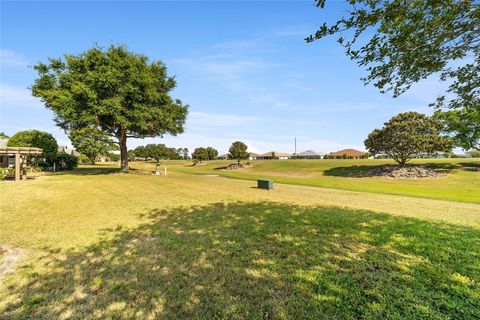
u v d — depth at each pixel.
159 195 11.45
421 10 2.91
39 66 23.20
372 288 3.29
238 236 5.47
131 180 18.31
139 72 24.27
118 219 6.94
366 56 3.53
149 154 80.44
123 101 22.88
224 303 2.99
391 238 5.33
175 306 2.94
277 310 2.85
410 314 2.74
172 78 28.92
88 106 21.98
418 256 4.36
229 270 3.84
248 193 12.51
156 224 6.44
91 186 14.30
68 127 25.39
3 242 5.03
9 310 2.86
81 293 3.21
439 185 20.98
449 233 5.70
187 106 29.94
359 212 7.98
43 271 3.79
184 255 4.42
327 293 3.19
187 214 7.60
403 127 25.92
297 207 8.77
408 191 15.48
